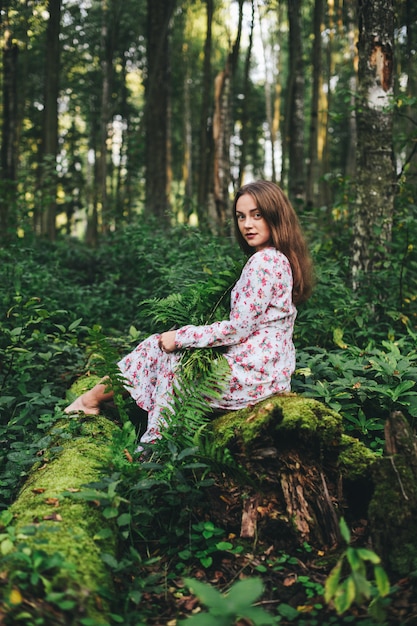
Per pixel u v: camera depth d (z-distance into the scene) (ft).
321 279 16.20
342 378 12.59
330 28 45.27
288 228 10.92
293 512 9.05
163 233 27.04
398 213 18.44
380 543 8.45
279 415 8.96
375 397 12.09
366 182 17.87
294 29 36.73
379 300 17.22
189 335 10.64
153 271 21.01
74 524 8.29
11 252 23.13
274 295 10.54
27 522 8.21
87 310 19.56
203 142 39.01
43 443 11.19
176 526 9.30
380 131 17.69
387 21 17.42
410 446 8.59
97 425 11.62
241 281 10.66
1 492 10.50
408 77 27.81
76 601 6.95
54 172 27.99
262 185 10.94
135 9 52.85
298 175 36.83
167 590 8.29
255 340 10.64
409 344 13.75
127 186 42.06
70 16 47.06
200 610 7.91
